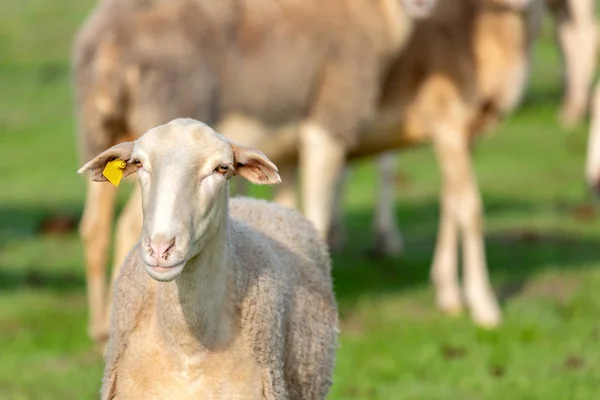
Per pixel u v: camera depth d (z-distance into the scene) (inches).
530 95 1246.9
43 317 536.4
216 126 494.0
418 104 569.3
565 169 926.4
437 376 471.5
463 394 447.8
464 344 513.7
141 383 256.8
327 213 529.3
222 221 248.2
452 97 568.4
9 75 1311.5
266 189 779.4
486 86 569.9
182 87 475.5
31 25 1611.7
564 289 614.9
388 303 582.2
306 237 312.0
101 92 472.7
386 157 682.2
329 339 302.2
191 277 247.6
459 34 564.7
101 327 486.3
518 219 776.9
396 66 559.8
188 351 254.1
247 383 257.1
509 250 700.0
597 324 545.6
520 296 601.6
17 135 1046.4
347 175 695.7
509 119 1122.0
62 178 898.7
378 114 563.5
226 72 490.6
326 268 318.0
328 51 514.3
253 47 497.7
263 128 507.8
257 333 260.2
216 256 249.6
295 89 507.8
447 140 570.6
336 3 517.3
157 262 226.5
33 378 450.9
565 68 1120.8
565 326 544.1
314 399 293.7
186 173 234.4
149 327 259.1
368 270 651.5
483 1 564.7
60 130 1068.5
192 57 478.6
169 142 237.6
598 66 1322.6
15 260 660.1
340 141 525.7
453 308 574.2
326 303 304.8
